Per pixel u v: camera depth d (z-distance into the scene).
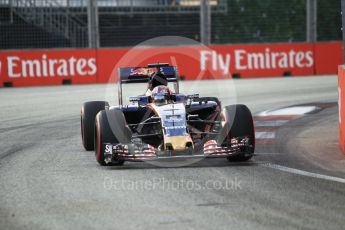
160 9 92.56
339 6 95.44
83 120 39.97
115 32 91.75
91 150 40.28
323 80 85.06
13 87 87.81
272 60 93.38
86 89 80.44
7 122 53.97
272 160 35.81
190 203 25.88
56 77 89.12
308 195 27.11
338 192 27.66
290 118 53.34
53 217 24.25
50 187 29.47
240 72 92.50
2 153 39.84
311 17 94.31
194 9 93.44
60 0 91.12
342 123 39.12
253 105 61.50
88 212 24.83
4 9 89.81
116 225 22.95
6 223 23.58
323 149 39.53
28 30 89.88
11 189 29.19
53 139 45.09
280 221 23.09
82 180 30.92
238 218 23.53
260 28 94.62
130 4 91.88
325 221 23.06
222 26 94.12
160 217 23.84
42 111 60.34
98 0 91.56
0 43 89.81
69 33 91.38
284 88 75.94
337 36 95.56
